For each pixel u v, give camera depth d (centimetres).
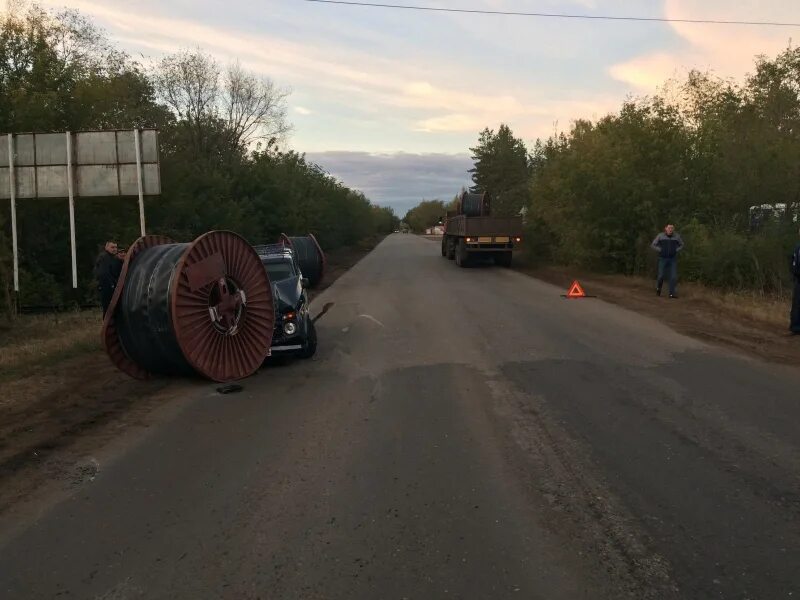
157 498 467
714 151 2017
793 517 416
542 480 485
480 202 3303
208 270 809
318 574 357
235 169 3092
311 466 525
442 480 488
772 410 654
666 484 473
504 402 704
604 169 2144
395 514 431
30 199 1606
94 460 550
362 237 7362
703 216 2019
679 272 1850
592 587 339
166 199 2084
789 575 347
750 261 1620
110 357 820
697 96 2136
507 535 398
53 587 349
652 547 380
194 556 381
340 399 736
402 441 582
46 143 1494
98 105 1873
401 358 959
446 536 398
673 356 934
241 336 860
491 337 1113
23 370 893
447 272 2623
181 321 774
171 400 749
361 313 1475
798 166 1684
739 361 895
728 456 527
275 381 838
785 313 1276
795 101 2183
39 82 1745
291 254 1077
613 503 442
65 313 1534
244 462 538
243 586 347
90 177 1515
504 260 2877
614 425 615
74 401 740
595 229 2183
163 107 3064
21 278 1555
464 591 337
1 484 499
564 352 973
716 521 412
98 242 1798
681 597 328
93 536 409
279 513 437
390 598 332
